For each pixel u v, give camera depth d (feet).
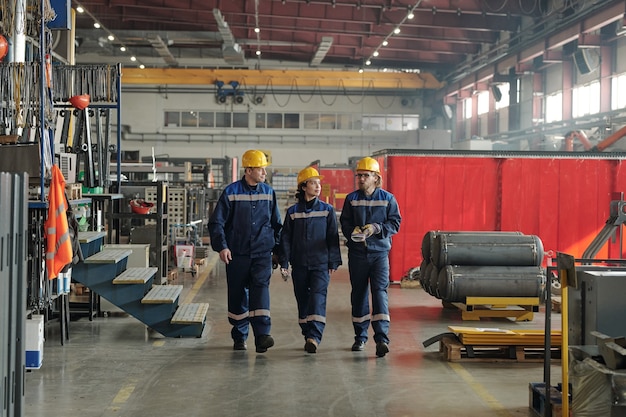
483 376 20.08
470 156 41.78
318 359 22.03
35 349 19.66
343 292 38.63
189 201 54.13
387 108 138.31
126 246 33.22
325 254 22.90
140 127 133.69
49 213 19.99
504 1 86.07
